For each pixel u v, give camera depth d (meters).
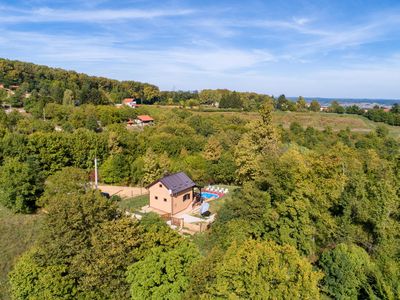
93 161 46.16
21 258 19.53
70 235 18.53
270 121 35.09
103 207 20.84
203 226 28.80
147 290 15.95
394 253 19.97
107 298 17.75
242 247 15.48
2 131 47.16
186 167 43.66
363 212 21.95
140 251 18.48
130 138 53.47
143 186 43.78
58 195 24.84
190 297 14.86
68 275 18.08
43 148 42.53
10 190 29.91
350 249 19.23
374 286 17.05
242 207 22.52
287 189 22.77
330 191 23.20
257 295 13.46
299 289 13.37
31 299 17.20
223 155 47.44
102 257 17.64
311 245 21.48
